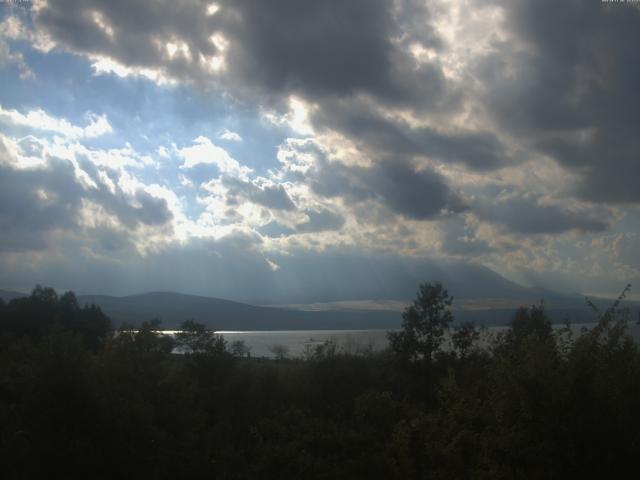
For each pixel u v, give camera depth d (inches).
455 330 1090.1
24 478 583.5
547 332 496.7
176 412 827.4
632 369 408.2
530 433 389.4
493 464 403.2
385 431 659.4
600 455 366.9
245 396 1000.2
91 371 709.9
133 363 898.7
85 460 615.5
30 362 734.5
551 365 408.5
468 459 479.5
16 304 1817.2
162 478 652.7
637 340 427.8
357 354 1161.4
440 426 536.4
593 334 420.2
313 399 1017.5
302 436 669.3
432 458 516.1
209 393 1001.5
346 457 621.3
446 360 1063.6
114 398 697.6
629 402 387.9
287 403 1009.5
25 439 619.5
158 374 908.6
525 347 437.4
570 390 386.9
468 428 494.3
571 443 374.0
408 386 1051.9
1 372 816.9
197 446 724.0
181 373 973.8
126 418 682.2
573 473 370.0
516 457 390.3
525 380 396.8
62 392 658.2
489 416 474.9
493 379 479.2
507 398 407.2
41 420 646.5
